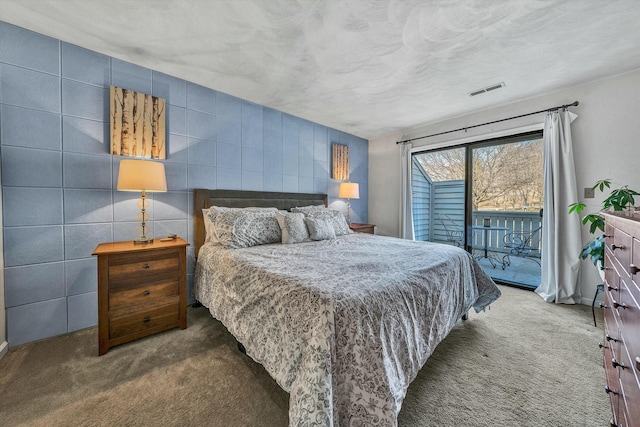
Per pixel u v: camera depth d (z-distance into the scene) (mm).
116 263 1733
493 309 2451
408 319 1242
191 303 2551
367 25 1693
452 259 1882
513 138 3094
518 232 3820
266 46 1934
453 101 2951
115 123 2121
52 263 1902
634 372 778
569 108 2627
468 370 1532
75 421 1154
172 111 2428
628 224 880
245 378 1450
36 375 1462
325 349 945
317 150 3783
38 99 1837
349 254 1934
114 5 1548
